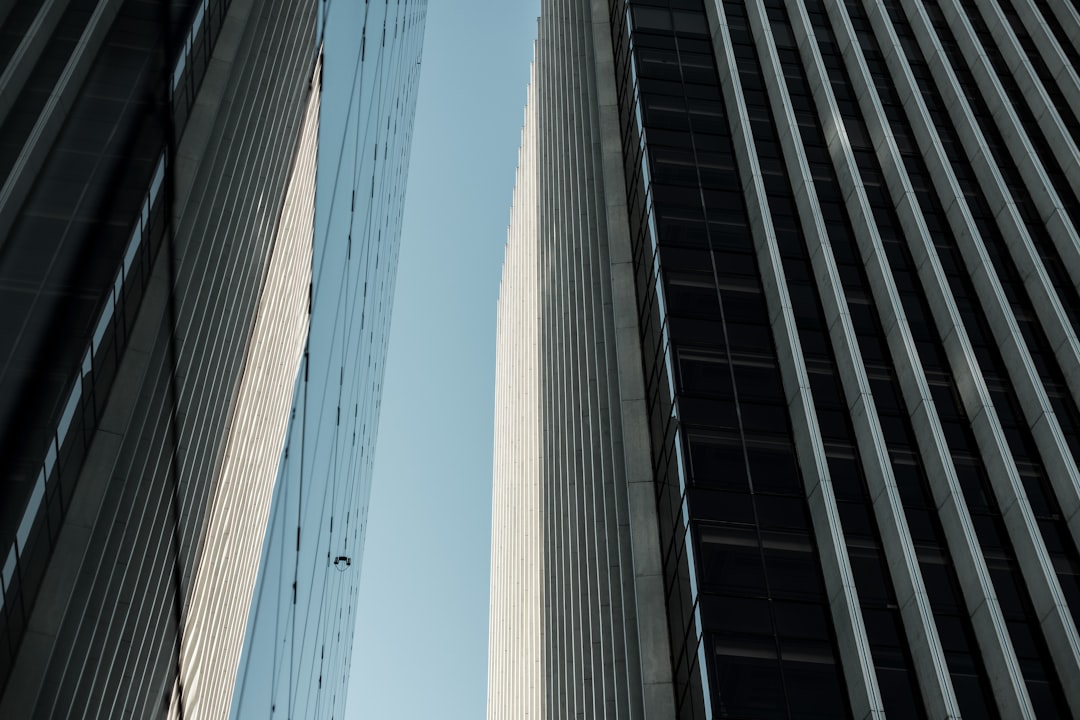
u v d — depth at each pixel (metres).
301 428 35.22
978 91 56.47
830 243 47.50
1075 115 54.53
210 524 37.69
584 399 56.56
